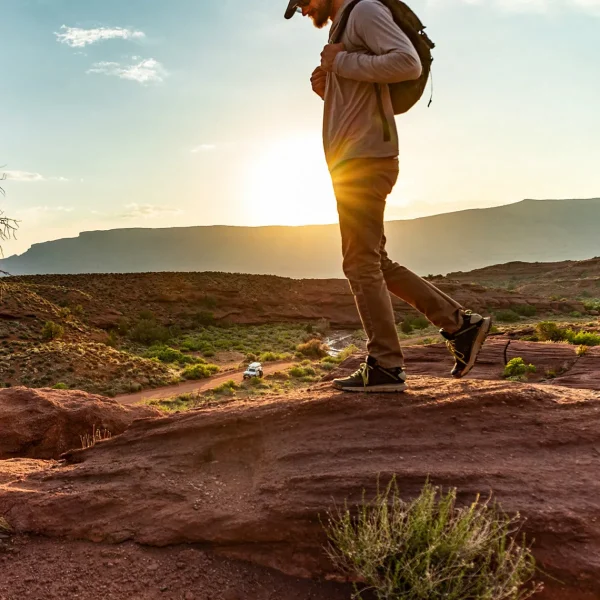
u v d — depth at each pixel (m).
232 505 2.92
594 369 12.89
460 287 110.00
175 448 3.50
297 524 2.70
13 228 7.11
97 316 75.94
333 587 2.54
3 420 7.71
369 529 2.38
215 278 103.00
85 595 2.52
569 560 2.29
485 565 2.22
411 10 2.95
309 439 3.20
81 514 3.04
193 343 69.38
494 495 2.58
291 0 3.23
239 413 3.54
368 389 3.38
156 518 2.94
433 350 16.95
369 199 3.03
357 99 2.96
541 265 186.38
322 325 94.88
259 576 2.64
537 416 3.11
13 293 62.00
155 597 2.51
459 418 3.15
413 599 2.26
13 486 3.43
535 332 30.78
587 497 2.50
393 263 3.34
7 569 2.74
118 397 38.69
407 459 2.90
